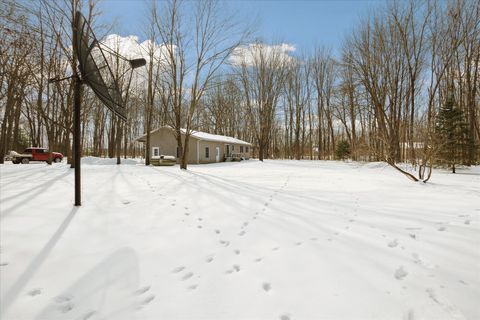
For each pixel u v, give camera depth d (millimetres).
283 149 51969
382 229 3715
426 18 19188
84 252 2914
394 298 2049
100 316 1862
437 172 14070
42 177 8578
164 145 24609
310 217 4383
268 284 2281
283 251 2980
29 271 2475
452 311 1890
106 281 2330
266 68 28094
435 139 8844
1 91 18094
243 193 6582
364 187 7895
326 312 1890
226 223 4055
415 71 19078
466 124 15922
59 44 11953
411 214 4543
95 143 36469
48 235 3352
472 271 2479
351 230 3688
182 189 6961
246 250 3021
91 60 4898
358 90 25188
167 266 2623
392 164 9680
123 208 4750
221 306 1976
